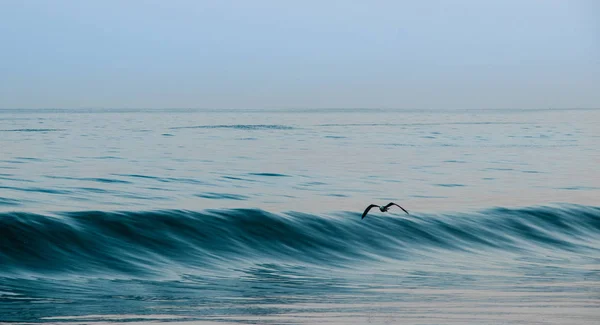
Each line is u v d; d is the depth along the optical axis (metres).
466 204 56.84
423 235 45.59
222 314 27.53
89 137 148.38
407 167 90.88
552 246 45.97
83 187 59.66
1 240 36.44
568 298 31.03
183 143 132.12
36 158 89.25
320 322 26.45
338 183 71.06
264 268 37.41
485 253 43.28
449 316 27.47
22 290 30.78
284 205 52.91
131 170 76.50
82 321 26.23
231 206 51.25
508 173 85.44
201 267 36.84
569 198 62.34
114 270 35.12
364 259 40.44
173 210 43.62
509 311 28.33
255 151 114.06
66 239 37.94
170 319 26.67
